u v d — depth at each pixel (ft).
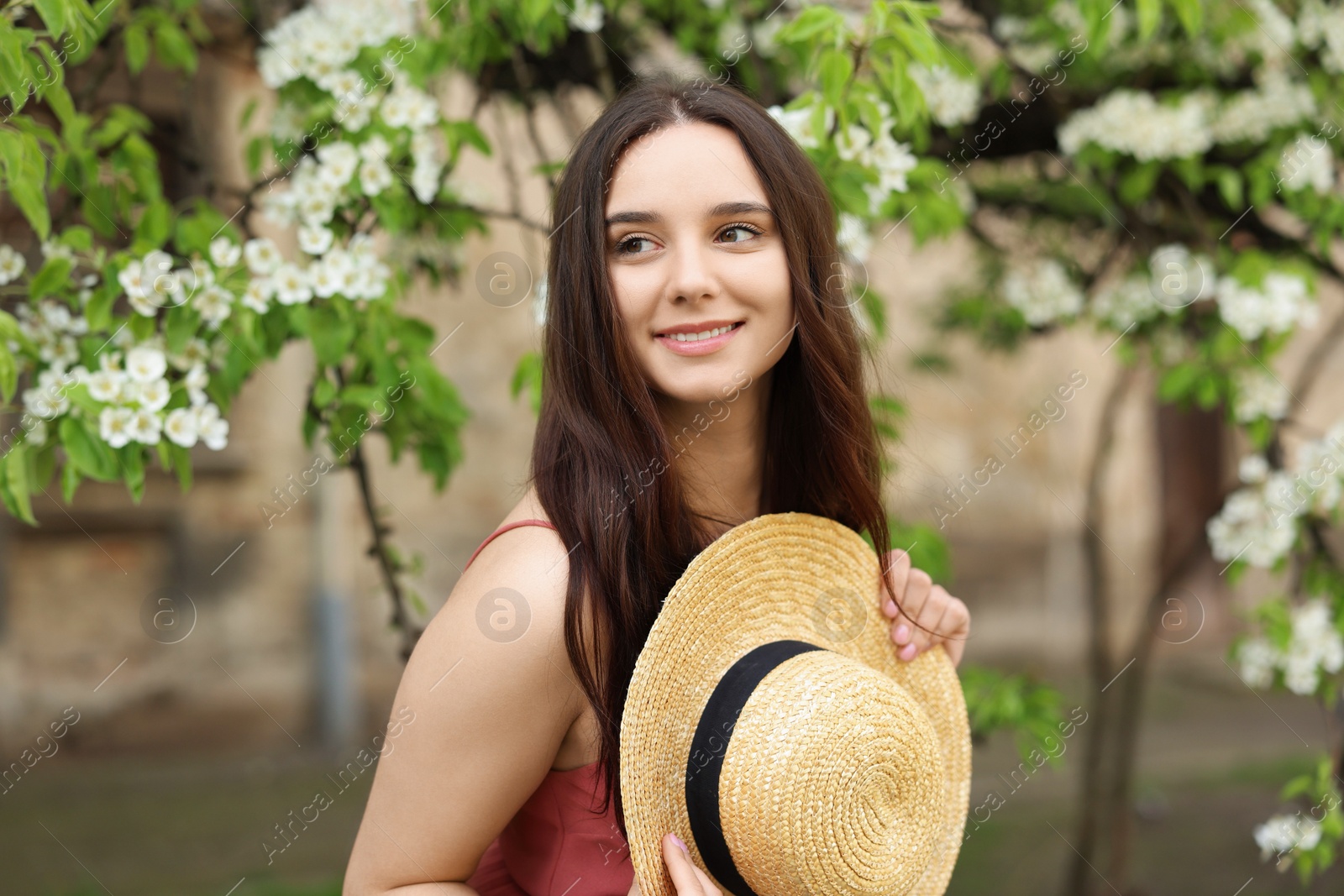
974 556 22.30
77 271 5.91
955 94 7.42
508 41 7.00
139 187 6.11
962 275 16.25
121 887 12.76
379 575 19.17
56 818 15.19
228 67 15.31
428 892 3.72
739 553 4.07
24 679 17.37
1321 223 8.23
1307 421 20.48
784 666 3.88
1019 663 22.38
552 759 3.89
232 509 18.44
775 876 3.70
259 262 5.75
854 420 4.27
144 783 16.70
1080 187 10.23
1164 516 23.44
